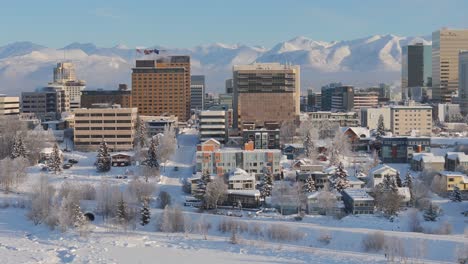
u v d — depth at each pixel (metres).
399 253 199.25
